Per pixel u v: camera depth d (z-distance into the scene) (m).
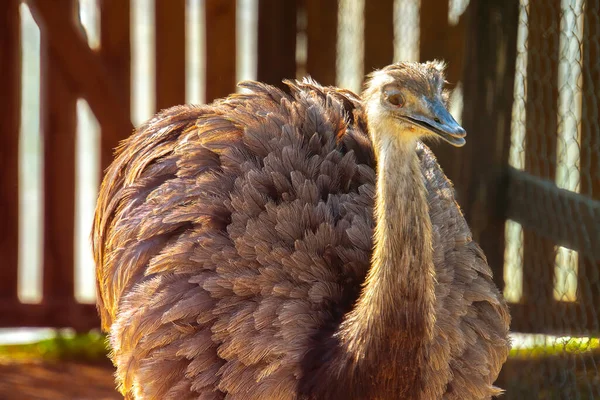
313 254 5.92
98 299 7.48
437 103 5.15
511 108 8.38
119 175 7.26
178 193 6.39
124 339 6.23
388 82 5.23
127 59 11.47
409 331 5.21
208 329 5.90
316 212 6.05
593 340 7.25
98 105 11.43
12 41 11.25
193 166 6.46
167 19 11.46
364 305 5.36
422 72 5.25
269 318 5.76
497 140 8.40
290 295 5.80
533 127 8.01
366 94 5.56
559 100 7.67
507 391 8.21
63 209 11.54
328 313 5.77
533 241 8.19
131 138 7.52
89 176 16.47
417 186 5.20
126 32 11.43
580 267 7.52
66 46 11.29
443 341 5.60
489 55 8.41
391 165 5.21
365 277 5.88
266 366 5.70
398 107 5.18
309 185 6.14
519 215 8.19
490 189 8.42
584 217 7.11
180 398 5.91
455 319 5.83
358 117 6.86
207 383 5.82
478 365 5.94
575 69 7.89
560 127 7.85
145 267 6.40
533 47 7.95
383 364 5.26
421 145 6.89
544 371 7.84
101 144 11.48
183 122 6.96
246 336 5.74
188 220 6.22
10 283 11.52
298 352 5.66
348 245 6.01
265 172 6.21
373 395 5.32
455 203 6.64
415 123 5.12
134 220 6.59
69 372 10.90
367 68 11.10
